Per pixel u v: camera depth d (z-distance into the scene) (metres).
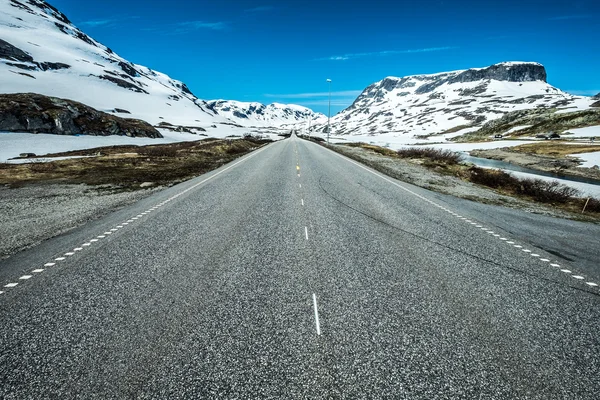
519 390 3.84
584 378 4.05
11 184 17.45
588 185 27.86
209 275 6.60
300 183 17.39
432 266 7.21
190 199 13.39
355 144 67.81
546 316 5.38
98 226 9.68
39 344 4.52
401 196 14.55
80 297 5.71
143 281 6.31
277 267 7.02
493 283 6.48
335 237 8.98
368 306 5.55
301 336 4.72
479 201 14.38
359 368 4.13
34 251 7.74
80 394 3.70
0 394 3.69
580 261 7.66
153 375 3.98
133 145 62.62
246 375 3.99
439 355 4.39
